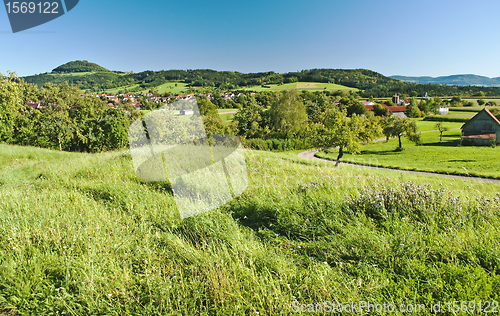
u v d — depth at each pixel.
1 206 4.10
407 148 57.84
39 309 2.05
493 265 2.44
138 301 2.11
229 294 2.13
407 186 4.29
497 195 4.13
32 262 2.48
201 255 2.73
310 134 33.28
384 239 2.88
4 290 2.17
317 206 3.92
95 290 2.19
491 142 60.81
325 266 2.53
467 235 2.95
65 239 2.98
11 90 25.52
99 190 5.10
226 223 3.54
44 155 13.46
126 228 3.42
